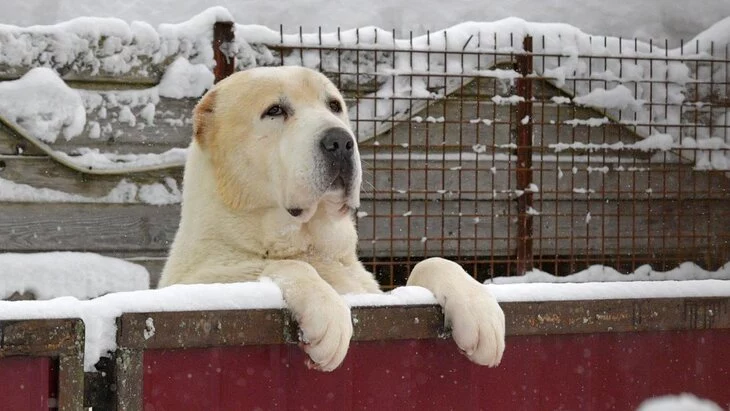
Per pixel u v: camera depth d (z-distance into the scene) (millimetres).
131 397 4281
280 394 4652
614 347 5324
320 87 6973
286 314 4625
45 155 10664
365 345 4848
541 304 5121
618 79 12383
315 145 6371
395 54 11633
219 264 6645
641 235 12844
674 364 5449
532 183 12148
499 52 11805
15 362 4020
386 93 11633
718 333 5539
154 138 10969
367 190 11719
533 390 5164
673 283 5414
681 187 13000
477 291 5074
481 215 11641
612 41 12750
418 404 4938
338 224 6820
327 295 4793
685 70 12844
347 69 11492
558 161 12266
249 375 4586
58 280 10492
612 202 12781
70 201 10766
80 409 4090
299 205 6402
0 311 3996
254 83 6832
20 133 10461
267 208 6680
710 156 12977
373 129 11578
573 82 12500
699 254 13078
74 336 4074
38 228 10656
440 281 5195
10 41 10531
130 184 10977
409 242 11281
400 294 4980
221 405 4512
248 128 6691
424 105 11789
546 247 12492
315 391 4730
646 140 12594
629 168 12391
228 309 4484
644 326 5293
